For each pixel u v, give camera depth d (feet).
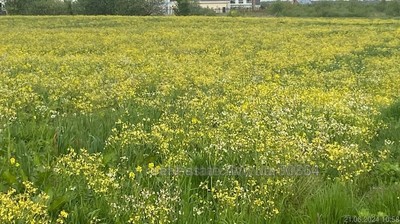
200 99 34.81
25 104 32.58
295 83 45.14
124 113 30.73
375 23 151.23
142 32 107.76
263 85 40.63
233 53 70.74
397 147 26.61
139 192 18.66
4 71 47.83
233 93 37.81
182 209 17.87
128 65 55.52
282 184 19.52
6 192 18.88
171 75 46.42
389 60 62.85
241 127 26.11
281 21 158.40
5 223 15.42
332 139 26.81
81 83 39.83
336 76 50.11
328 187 19.84
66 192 18.76
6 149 23.32
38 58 58.85
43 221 15.92
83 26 132.16
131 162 22.84
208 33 106.22
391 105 34.45
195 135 25.02
